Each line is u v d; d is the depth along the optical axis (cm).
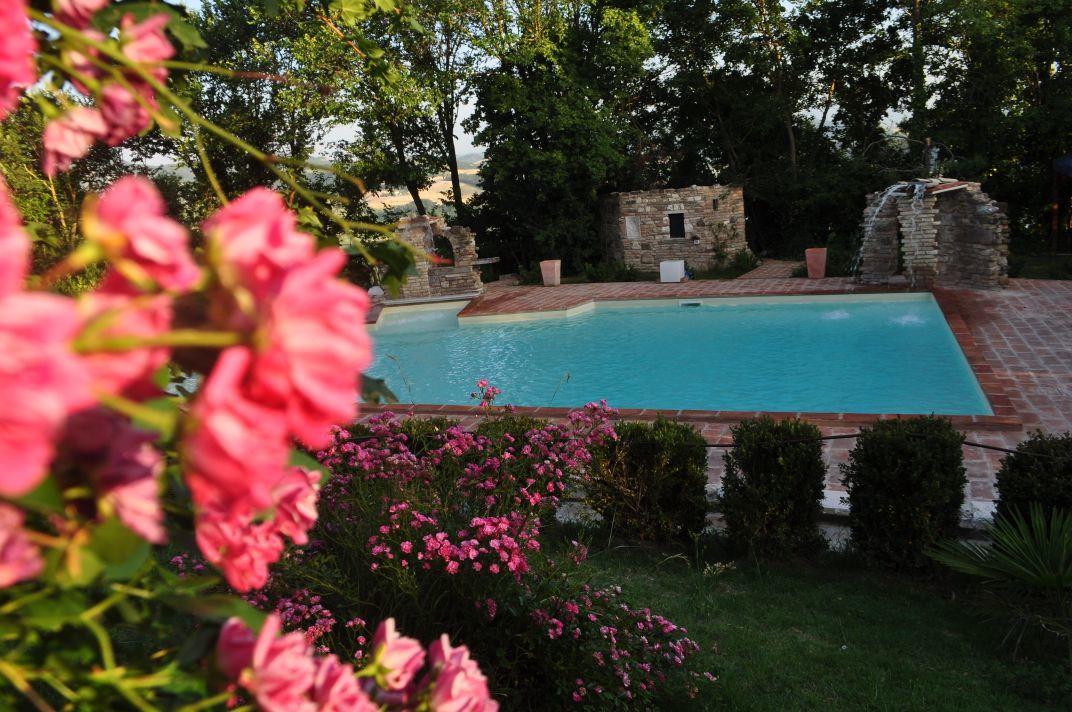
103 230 57
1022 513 664
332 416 54
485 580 438
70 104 108
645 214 2781
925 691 539
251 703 87
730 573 733
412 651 103
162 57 106
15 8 65
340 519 446
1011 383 1213
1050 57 2688
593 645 463
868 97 3177
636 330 2000
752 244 3156
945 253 2131
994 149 2778
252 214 61
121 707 94
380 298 2453
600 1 2808
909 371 1466
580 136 2738
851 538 761
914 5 2811
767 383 1502
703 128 3253
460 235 2503
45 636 95
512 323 2202
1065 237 2816
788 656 586
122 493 64
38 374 44
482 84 2789
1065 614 560
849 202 2861
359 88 2006
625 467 779
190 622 129
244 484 53
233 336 53
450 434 543
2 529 61
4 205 51
